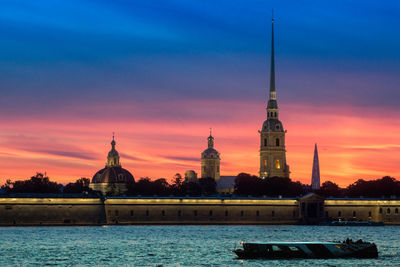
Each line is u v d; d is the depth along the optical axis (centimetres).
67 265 16625
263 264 16362
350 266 16050
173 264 16738
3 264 16812
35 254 18825
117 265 16600
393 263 16575
